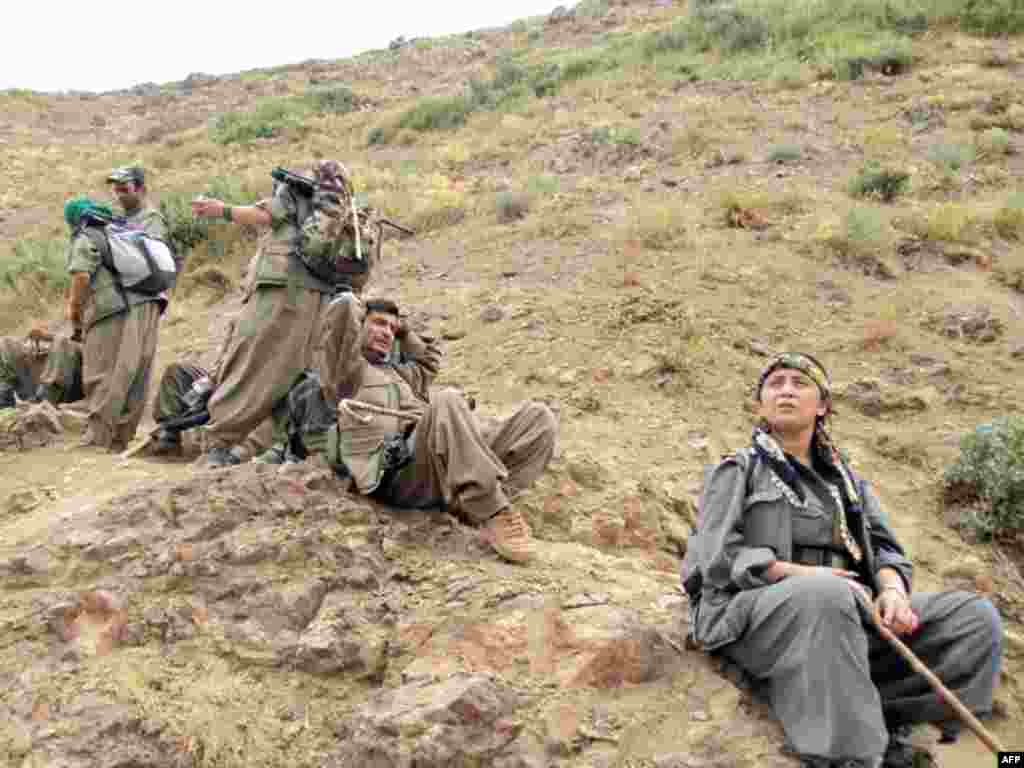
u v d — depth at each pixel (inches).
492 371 298.7
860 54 639.1
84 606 147.8
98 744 127.3
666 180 468.8
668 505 223.6
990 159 474.6
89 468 251.8
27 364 326.6
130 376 273.1
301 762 129.5
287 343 209.6
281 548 156.5
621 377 289.0
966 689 134.0
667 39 799.7
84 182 816.9
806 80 626.5
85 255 267.4
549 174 522.6
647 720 133.1
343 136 836.0
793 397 144.5
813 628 126.3
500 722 128.2
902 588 137.9
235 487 168.4
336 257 211.0
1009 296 345.4
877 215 389.7
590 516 207.2
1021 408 276.8
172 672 140.0
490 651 142.1
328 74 1208.2
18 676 137.6
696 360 297.0
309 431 186.1
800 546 140.2
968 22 687.7
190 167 799.7
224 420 210.5
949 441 263.0
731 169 478.6
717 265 363.6
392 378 184.5
